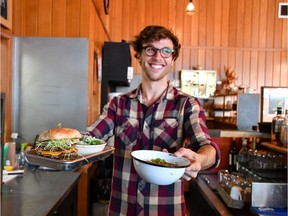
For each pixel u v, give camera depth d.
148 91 1.26
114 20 5.76
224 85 5.45
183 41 5.94
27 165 2.01
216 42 6.00
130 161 1.22
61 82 2.46
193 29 5.94
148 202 1.18
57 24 2.43
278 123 2.07
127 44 3.20
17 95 2.46
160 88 1.25
